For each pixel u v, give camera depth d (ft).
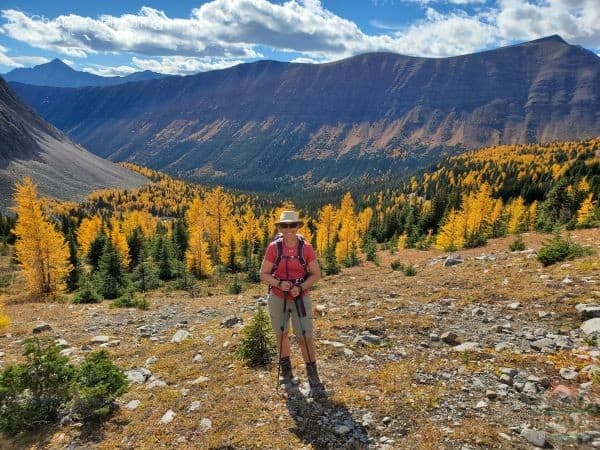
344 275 62.34
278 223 13.29
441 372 14.21
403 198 377.71
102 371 14.26
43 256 69.21
